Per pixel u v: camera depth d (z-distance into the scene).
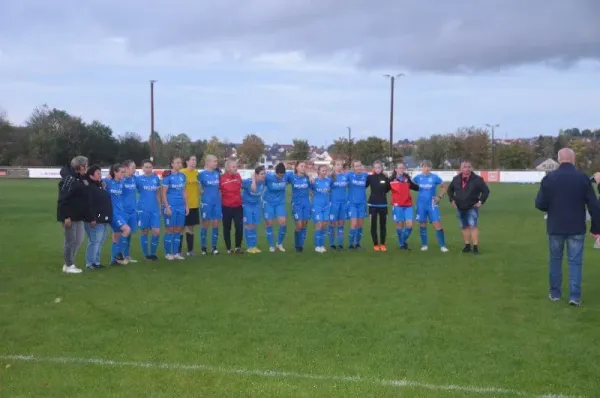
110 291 8.57
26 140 75.06
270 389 4.88
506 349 5.95
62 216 9.80
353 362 5.56
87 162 10.18
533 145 96.94
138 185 11.55
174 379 5.10
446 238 15.17
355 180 13.03
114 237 11.01
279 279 9.52
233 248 13.15
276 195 12.74
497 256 11.98
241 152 91.56
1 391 4.83
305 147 88.31
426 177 12.88
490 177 57.66
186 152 86.69
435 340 6.25
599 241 12.77
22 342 6.14
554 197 7.91
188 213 12.05
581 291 8.62
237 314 7.28
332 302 7.93
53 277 9.62
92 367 5.40
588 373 5.28
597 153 76.56
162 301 7.96
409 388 4.91
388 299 8.11
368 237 15.73
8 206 24.62
